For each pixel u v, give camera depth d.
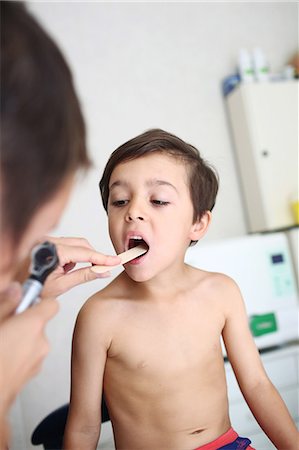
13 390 0.33
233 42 1.82
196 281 0.75
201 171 0.74
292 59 1.80
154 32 1.75
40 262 0.38
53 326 1.02
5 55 0.27
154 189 0.65
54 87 0.28
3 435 0.36
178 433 0.64
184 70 1.76
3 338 0.32
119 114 1.66
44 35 0.30
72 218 1.39
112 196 0.67
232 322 0.75
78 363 0.66
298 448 0.67
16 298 0.36
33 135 0.27
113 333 0.66
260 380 0.73
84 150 0.33
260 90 1.62
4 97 0.26
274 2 1.86
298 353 1.24
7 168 0.26
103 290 0.71
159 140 0.69
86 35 1.66
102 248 1.29
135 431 0.65
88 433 0.65
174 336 0.68
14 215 0.28
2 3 0.29
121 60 1.69
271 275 1.36
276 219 1.58
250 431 0.78
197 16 1.80
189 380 0.66
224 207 1.70
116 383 0.66
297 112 1.65
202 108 1.75
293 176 1.61
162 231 0.64
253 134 1.60
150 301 0.69
